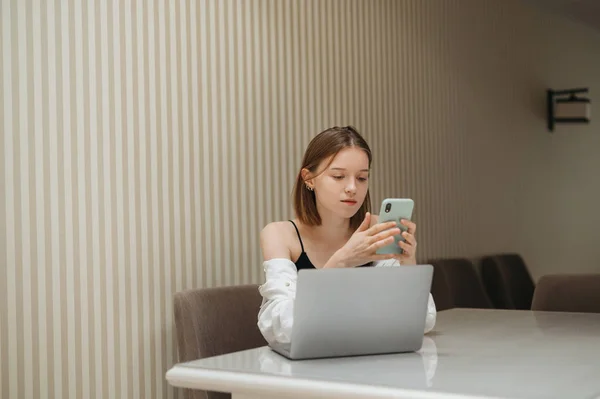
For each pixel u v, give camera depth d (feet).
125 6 11.11
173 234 11.68
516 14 23.09
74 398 10.22
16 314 9.67
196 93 12.17
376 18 16.76
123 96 11.05
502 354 6.65
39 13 10.04
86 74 10.57
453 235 19.58
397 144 17.37
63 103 10.28
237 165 12.86
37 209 9.95
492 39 21.79
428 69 18.72
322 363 6.16
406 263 7.00
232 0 12.91
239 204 12.85
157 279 11.39
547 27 24.77
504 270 20.47
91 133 10.61
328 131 7.64
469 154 20.43
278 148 13.74
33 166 9.93
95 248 10.59
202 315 10.07
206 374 5.97
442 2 19.45
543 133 24.44
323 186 7.53
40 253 9.96
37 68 10.00
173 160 11.74
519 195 22.93
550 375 5.56
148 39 11.44
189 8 12.10
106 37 10.84
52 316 10.04
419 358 6.40
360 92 16.08
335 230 8.26
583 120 24.68
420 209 18.24
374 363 6.14
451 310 10.89
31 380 9.78
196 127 12.14
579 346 7.17
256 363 6.20
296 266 8.14
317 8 14.90
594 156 26.91
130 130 11.12
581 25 26.63
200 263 12.08
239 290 10.73
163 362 11.38
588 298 11.03
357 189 7.48
